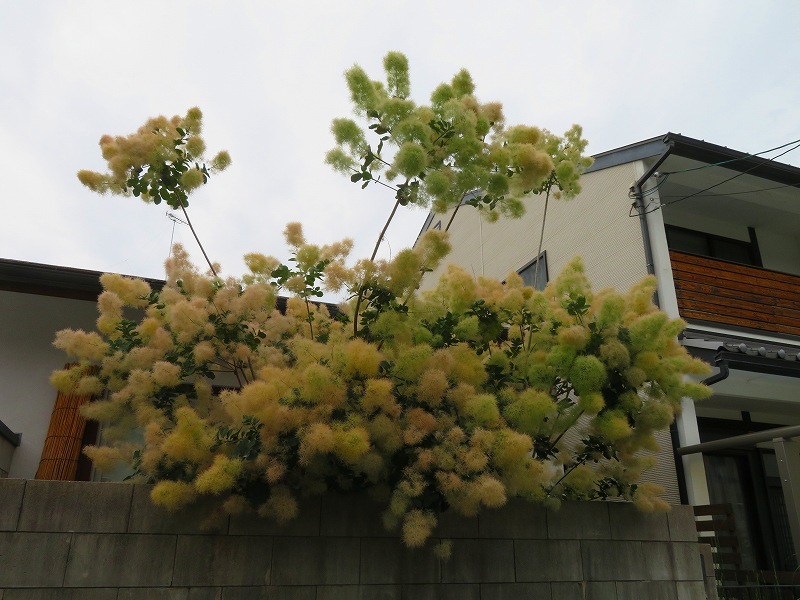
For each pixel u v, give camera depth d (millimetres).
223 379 4773
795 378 5910
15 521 2414
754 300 6676
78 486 2531
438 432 2818
